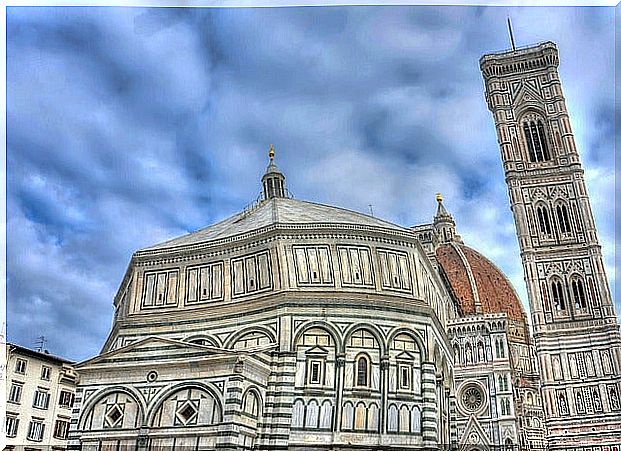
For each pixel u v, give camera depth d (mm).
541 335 115750
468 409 123062
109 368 51906
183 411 48594
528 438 134500
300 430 51281
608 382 108750
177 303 61250
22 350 80812
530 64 138625
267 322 55969
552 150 130875
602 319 113750
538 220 125812
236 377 47938
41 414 83000
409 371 55531
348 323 55594
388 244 61625
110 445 49625
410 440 52906
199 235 67375
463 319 130000
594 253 118875
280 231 59656
